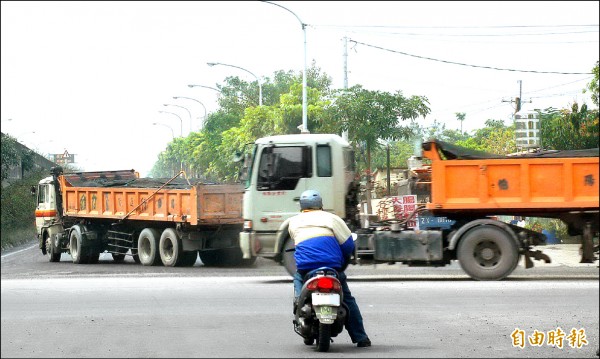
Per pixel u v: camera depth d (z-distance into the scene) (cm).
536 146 2278
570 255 2566
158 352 1059
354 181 2055
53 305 1573
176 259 2562
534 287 1722
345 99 3666
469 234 1858
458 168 1862
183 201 2519
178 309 1488
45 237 3247
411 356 1011
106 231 2967
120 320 1359
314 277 1017
